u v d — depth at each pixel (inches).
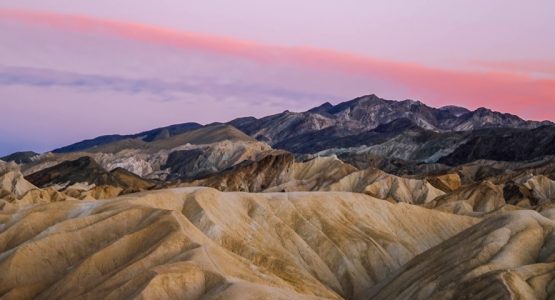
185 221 3939.5
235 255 3878.0
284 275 4301.2
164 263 3489.2
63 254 3892.7
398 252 5216.5
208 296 3056.1
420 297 3784.5
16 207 5364.2
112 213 4168.3
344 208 5654.5
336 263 4899.1
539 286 3321.9
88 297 3277.6
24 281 3732.8
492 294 3253.0
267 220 5123.0
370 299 4379.9
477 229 4372.5
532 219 4234.7
